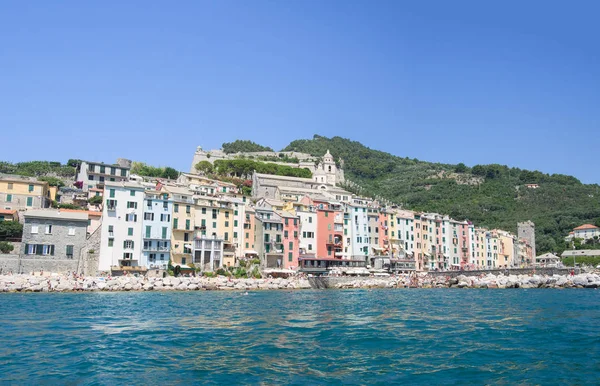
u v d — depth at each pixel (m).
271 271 135.62
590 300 79.69
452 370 29.88
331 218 160.25
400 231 176.12
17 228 115.44
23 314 55.91
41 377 27.69
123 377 27.80
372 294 100.00
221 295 94.88
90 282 102.50
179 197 132.75
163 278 112.19
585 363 31.70
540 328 46.50
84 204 152.88
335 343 38.47
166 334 42.28
